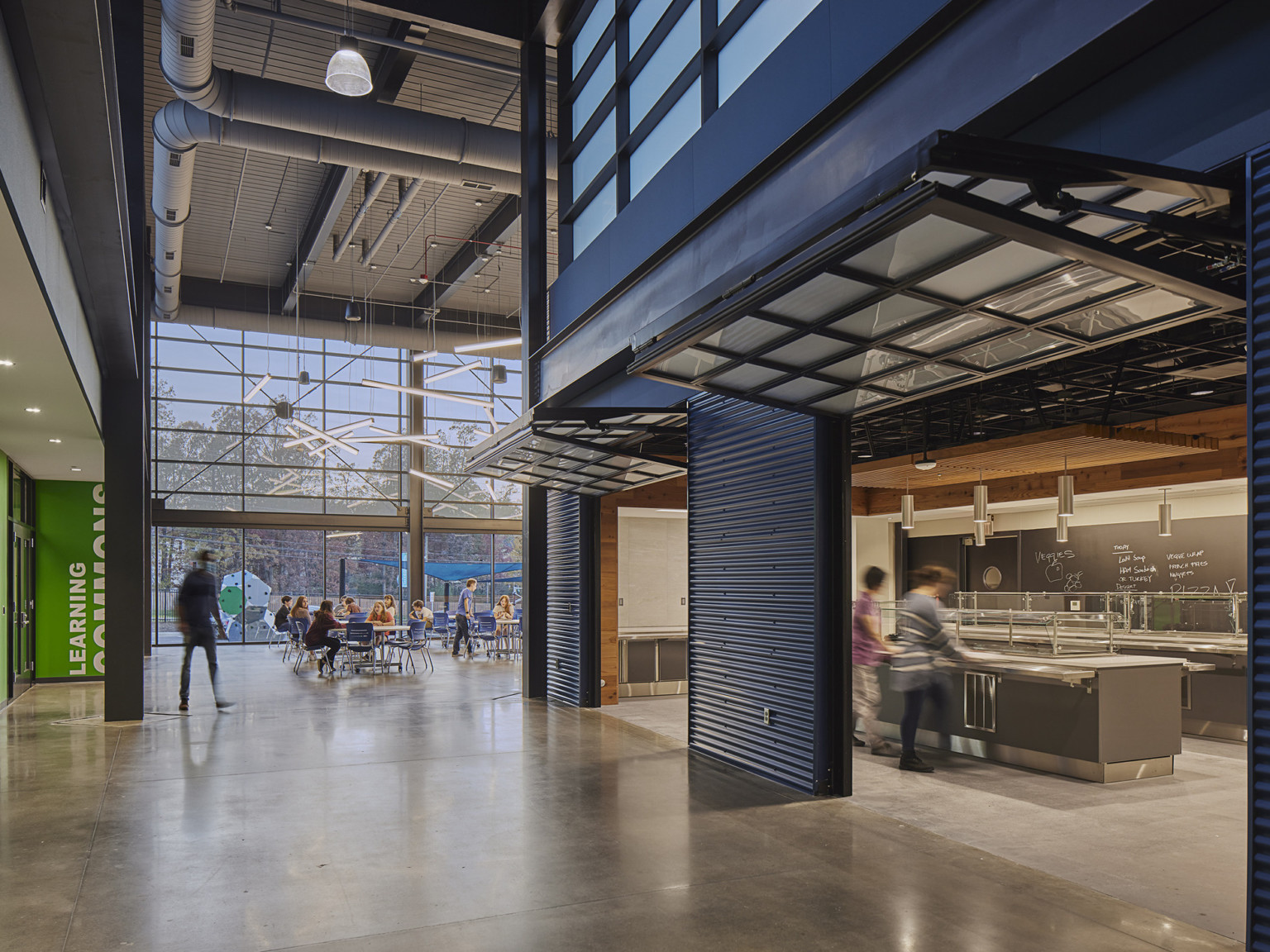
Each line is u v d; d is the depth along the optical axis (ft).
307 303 68.18
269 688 41.52
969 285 11.87
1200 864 15.43
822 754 20.30
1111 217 10.23
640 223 28.81
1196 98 11.34
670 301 26.55
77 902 13.56
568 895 13.75
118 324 27.58
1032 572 46.70
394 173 40.70
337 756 24.76
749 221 22.02
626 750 25.77
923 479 40.37
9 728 30.25
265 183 49.37
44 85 14.08
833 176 18.40
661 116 28.99
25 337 20.88
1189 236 10.48
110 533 32.30
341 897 13.67
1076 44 12.23
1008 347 14.20
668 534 42.01
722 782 21.67
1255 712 9.03
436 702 36.58
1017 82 13.42
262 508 72.13
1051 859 15.64
